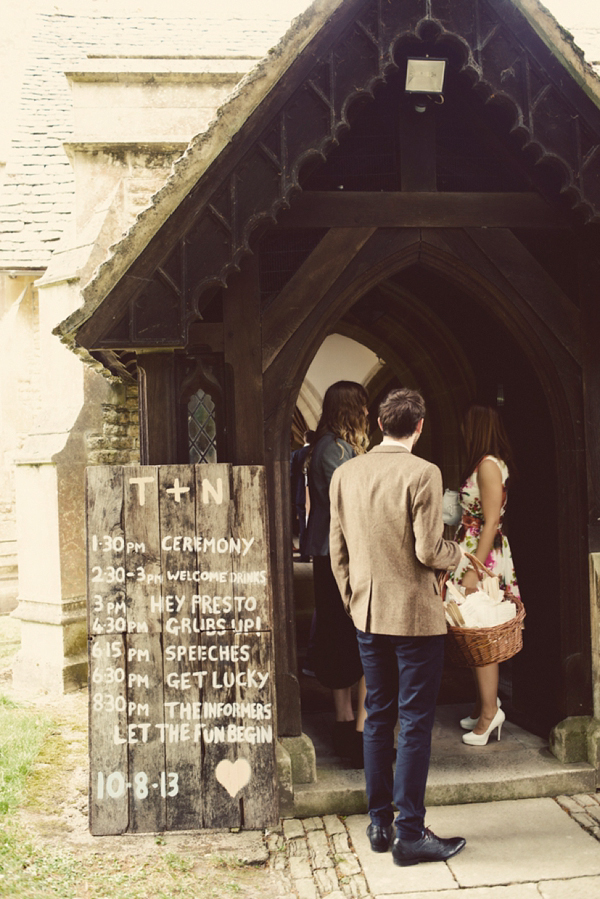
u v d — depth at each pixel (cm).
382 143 336
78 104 577
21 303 807
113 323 281
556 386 331
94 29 927
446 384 598
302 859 270
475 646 296
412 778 260
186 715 291
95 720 290
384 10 292
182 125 584
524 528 368
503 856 268
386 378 953
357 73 293
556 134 304
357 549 269
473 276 327
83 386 550
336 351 1072
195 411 325
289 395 314
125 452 571
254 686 293
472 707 401
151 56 582
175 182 281
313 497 332
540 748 340
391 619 258
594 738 320
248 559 296
